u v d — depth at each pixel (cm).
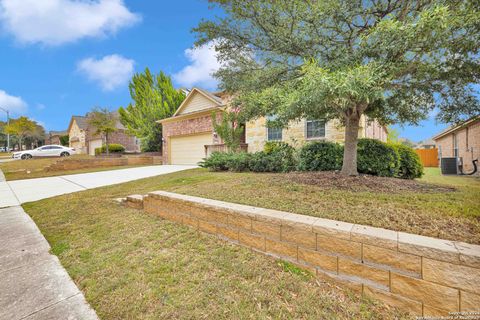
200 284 218
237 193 390
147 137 1786
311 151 682
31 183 878
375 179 449
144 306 193
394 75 341
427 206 271
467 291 152
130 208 478
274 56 443
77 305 198
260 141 1099
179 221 365
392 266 179
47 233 361
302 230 226
